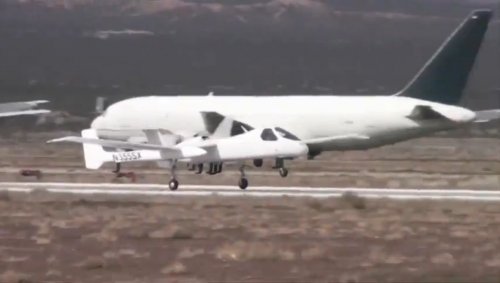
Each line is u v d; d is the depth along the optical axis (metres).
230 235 144.88
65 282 109.88
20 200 193.25
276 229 150.75
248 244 133.88
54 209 178.38
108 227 151.75
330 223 159.12
